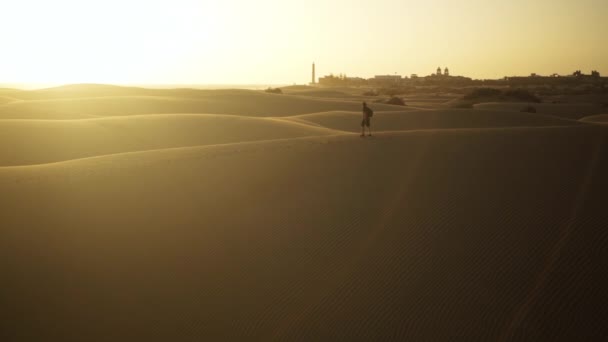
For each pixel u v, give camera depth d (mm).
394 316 7887
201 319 8039
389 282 8734
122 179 13688
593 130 18359
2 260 9398
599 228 9820
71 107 45156
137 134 29609
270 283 8898
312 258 9602
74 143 27031
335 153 16438
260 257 9688
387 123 42094
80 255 9703
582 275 8453
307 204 11953
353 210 11508
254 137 30141
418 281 8703
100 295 8633
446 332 7465
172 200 12250
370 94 140125
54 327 7891
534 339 7160
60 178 13688
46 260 9492
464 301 8102
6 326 7883
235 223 11047
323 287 8719
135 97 53844
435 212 11133
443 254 9438
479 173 13500
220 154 16609
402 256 9477
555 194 11656
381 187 12859
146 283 8953
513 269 8797
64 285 8844
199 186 13234
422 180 13195
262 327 7809
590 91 147750
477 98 99750
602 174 12703
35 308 8289
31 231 10438
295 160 15633
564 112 71562
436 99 120125
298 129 33000
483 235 9984
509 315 7699
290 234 10492
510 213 10828
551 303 7863
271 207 11859
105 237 10367
